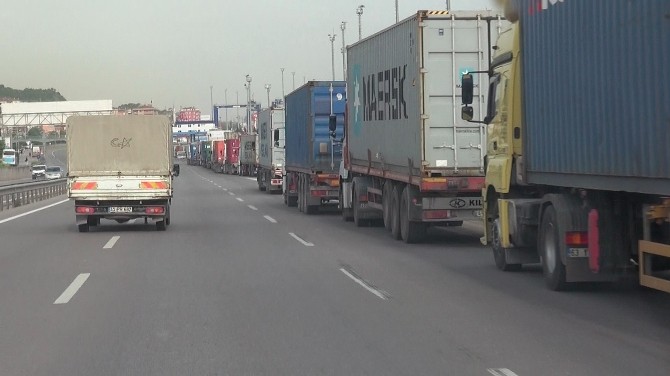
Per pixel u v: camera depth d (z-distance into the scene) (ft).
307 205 100.89
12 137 359.05
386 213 71.61
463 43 58.80
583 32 35.47
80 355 28.27
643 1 30.27
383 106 69.56
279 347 29.17
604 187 34.09
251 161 258.98
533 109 41.81
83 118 75.77
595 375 24.62
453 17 58.65
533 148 42.01
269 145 152.87
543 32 40.14
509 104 45.85
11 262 54.60
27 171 292.20
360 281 45.19
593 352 27.63
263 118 162.71
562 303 37.32
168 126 76.43
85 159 75.72
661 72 29.09
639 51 30.66
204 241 68.18
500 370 25.45
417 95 59.11
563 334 30.60
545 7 39.78
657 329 31.35
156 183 75.77
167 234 74.74
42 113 285.23
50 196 154.61
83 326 33.30
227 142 298.35
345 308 36.91
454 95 58.75
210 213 103.60
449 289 41.98
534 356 27.20
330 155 97.04
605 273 37.78
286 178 119.34
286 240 68.69
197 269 50.62
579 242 38.70
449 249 60.75
